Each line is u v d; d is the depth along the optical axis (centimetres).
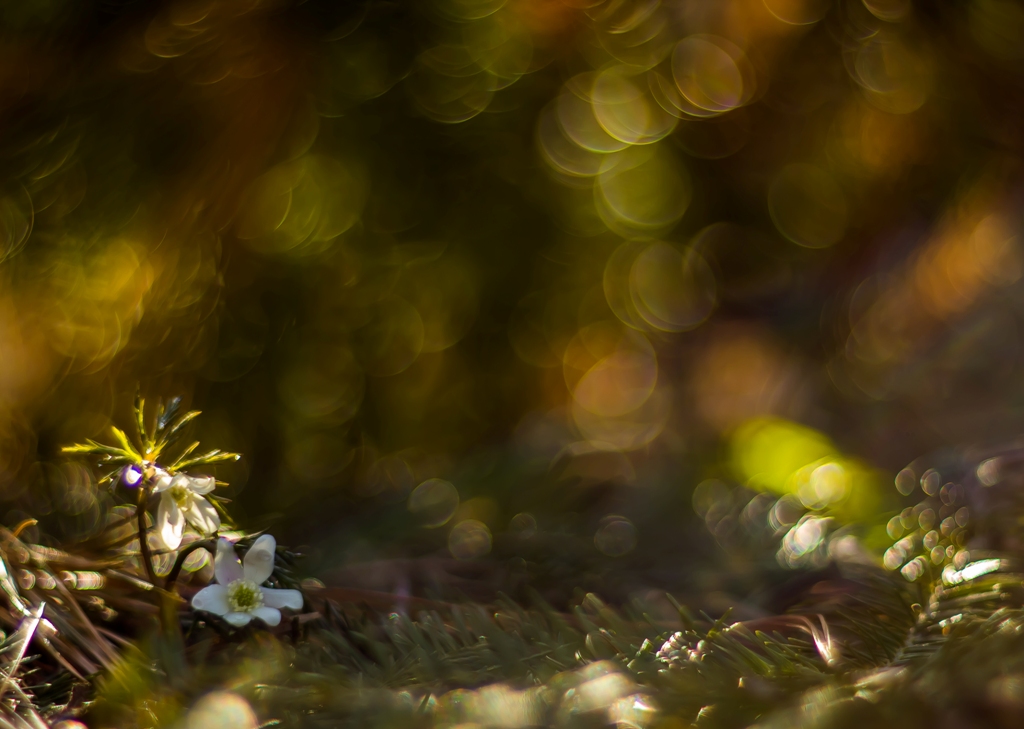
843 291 208
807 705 80
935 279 190
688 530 119
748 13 178
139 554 92
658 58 178
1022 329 155
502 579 102
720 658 84
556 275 189
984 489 97
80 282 139
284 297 160
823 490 122
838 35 179
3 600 88
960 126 181
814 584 98
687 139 190
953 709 80
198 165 148
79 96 137
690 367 213
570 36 170
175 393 148
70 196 138
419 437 176
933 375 158
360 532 123
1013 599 86
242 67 148
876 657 84
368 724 82
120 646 89
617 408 206
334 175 161
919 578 89
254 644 88
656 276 204
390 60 160
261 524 107
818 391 182
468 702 83
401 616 90
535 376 193
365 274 167
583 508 138
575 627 92
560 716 82
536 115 174
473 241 176
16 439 133
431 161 168
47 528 105
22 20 130
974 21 169
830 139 192
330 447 165
